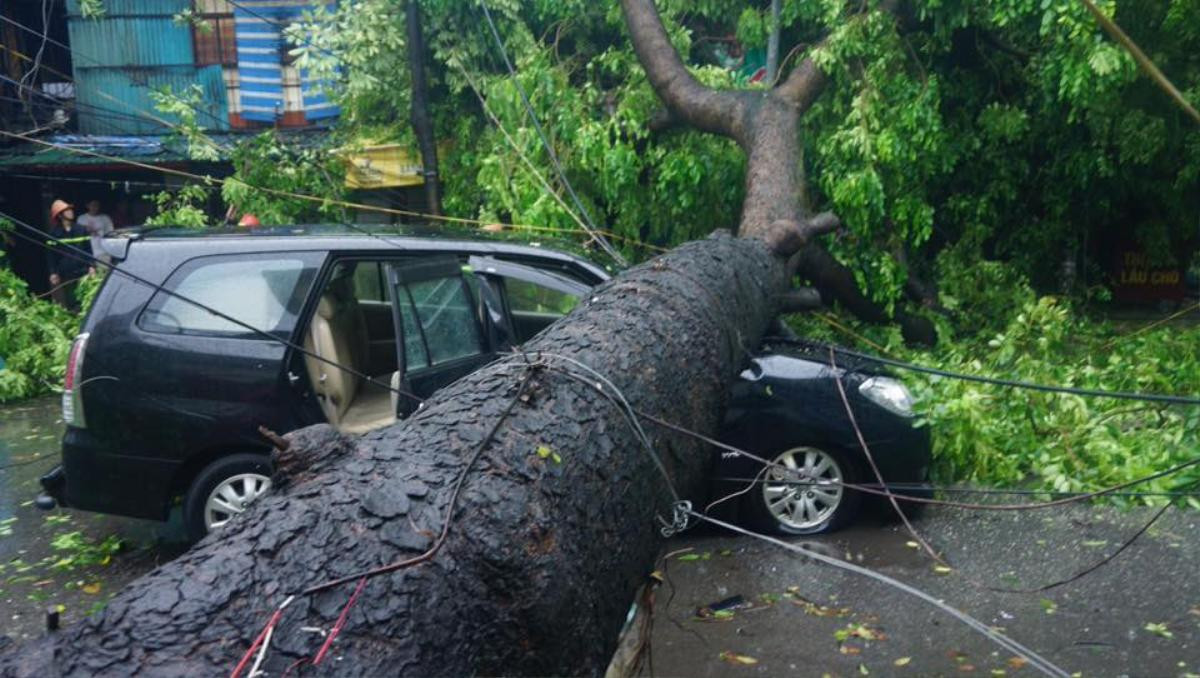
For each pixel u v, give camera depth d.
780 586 4.80
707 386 3.92
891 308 8.90
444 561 2.21
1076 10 7.88
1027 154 11.81
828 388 5.37
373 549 2.16
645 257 9.30
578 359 3.22
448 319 5.19
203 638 1.91
